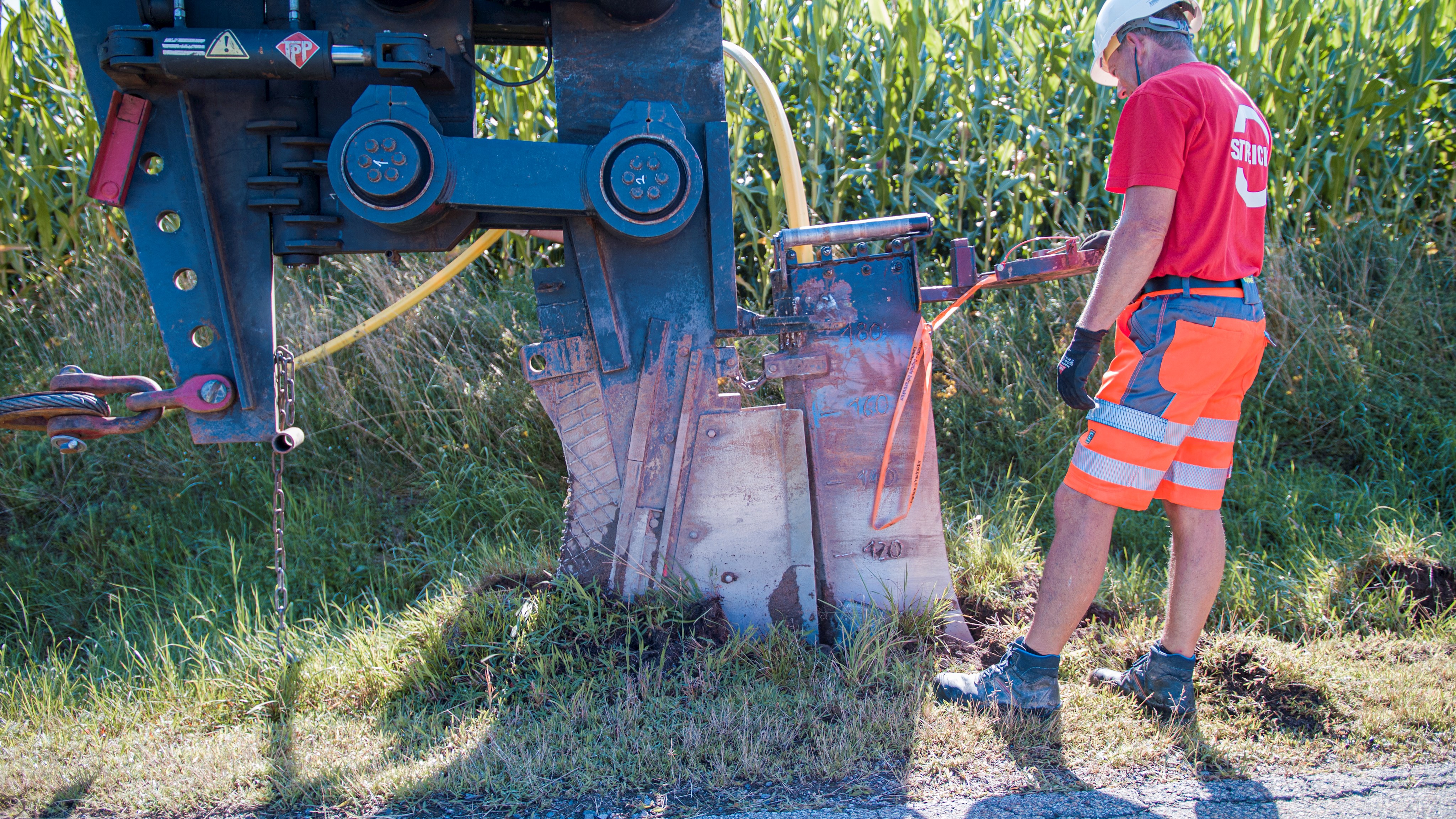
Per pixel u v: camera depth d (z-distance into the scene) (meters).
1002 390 4.71
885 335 2.99
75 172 5.52
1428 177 5.77
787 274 2.97
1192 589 2.54
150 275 2.66
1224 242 2.31
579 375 2.92
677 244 2.87
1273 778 2.29
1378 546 3.49
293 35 2.44
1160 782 2.27
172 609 3.69
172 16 2.50
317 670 2.91
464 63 2.74
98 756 2.52
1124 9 2.47
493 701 2.68
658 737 2.45
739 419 2.96
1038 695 2.55
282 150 2.66
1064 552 2.49
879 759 2.36
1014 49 5.62
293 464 4.52
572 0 2.74
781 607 3.01
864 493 3.04
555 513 4.19
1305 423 4.60
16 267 5.61
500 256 5.80
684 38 2.79
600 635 2.85
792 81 5.81
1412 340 4.73
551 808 2.19
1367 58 5.63
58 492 4.37
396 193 2.51
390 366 4.77
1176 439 2.38
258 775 2.37
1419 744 2.42
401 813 2.19
